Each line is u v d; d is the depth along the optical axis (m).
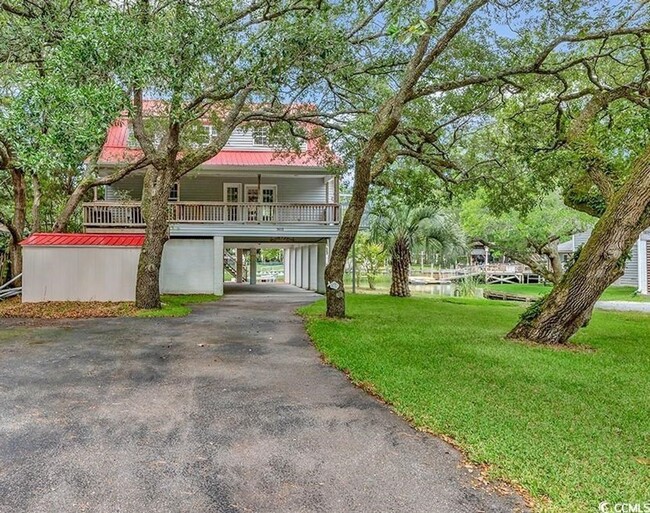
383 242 17.62
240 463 3.15
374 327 8.69
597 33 8.00
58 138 5.83
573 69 9.75
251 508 2.60
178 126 9.99
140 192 18.22
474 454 3.24
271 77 8.20
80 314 10.05
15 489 2.77
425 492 2.79
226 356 6.35
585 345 7.36
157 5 8.51
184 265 16.36
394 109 8.84
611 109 9.99
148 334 7.89
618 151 9.10
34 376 5.25
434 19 7.47
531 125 10.48
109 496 2.71
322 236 16.75
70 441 3.47
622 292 21.47
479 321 9.98
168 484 2.85
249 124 13.27
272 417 4.04
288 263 27.41
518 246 19.33
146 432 3.66
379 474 3.01
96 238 12.58
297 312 11.12
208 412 4.14
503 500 2.69
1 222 13.05
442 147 12.05
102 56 6.41
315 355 6.46
